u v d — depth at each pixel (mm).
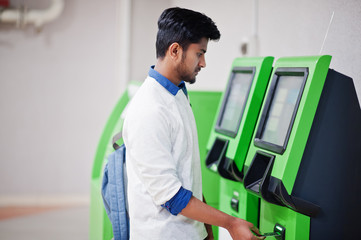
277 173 1751
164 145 1595
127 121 1667
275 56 2988
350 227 1850
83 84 5520
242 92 2316
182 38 1641
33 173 5555
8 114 5441
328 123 1780
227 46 3709
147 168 1572
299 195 1756
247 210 2137
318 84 1728
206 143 2896
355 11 2150
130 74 5125
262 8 3141
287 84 1943
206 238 1862
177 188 1566
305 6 2609
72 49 5457
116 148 1988
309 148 1760
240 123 2137
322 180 1788
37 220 4910
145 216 1675
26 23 5266
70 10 5395
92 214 3023
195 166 1757
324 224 1805
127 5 5012
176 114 1663
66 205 5508
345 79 1797
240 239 1626
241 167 2109
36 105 5473
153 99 1638
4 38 5332
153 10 5117
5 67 5375
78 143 5594
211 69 4066
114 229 1834
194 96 2904
